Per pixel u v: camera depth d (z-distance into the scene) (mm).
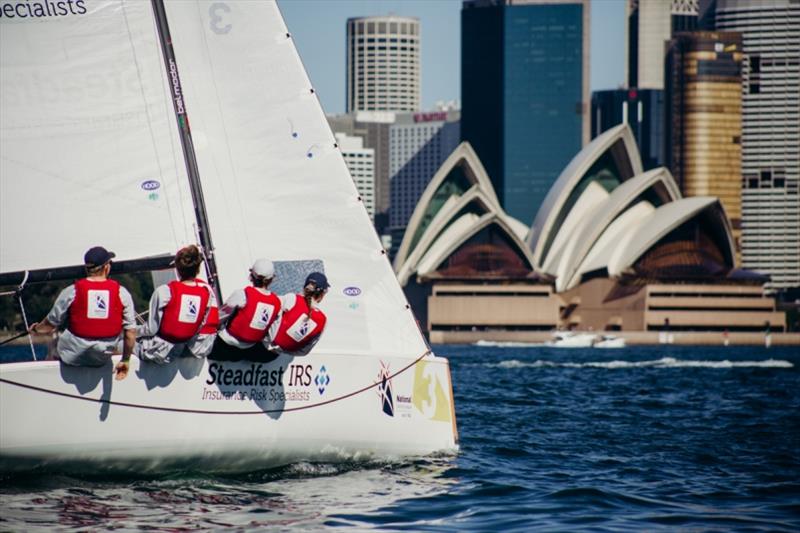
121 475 37312
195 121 40594
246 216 41156
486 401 86562
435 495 39281
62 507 34562
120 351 37469
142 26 38062
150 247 38156
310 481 40250
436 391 44250
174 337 35656
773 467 48969
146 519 33594
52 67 36656
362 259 42406
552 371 153000
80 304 34469
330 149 41938
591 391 102375
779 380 127062
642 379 128500
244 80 41000
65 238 36938
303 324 38062
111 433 36188
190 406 37406
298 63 41531
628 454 52906
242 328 36969
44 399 35031
